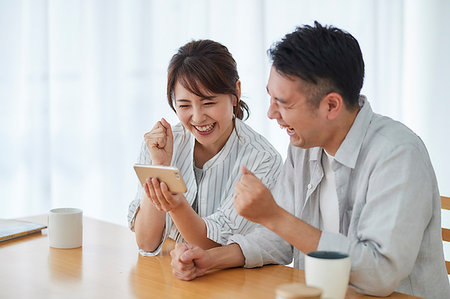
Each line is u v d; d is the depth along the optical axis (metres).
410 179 1.19
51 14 2.69
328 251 1.09
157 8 2.92
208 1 3.05
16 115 2.61
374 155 1.26
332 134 1.30
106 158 2.87
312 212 1.47
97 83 2.81
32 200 2.67
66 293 1.18
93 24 2.78
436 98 3.73
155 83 2.94
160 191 1.37
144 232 1.49
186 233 1.49
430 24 3.72
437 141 3.73
